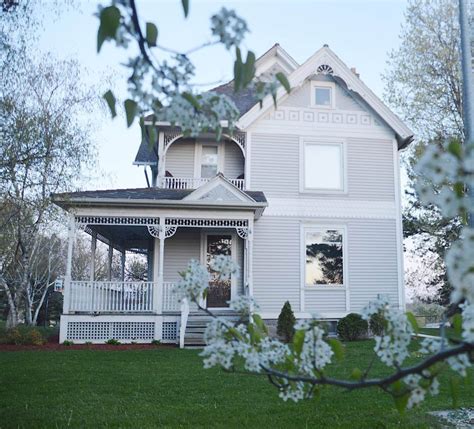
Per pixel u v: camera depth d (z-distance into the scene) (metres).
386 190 15.68
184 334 12.49
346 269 15.05
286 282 14.76
